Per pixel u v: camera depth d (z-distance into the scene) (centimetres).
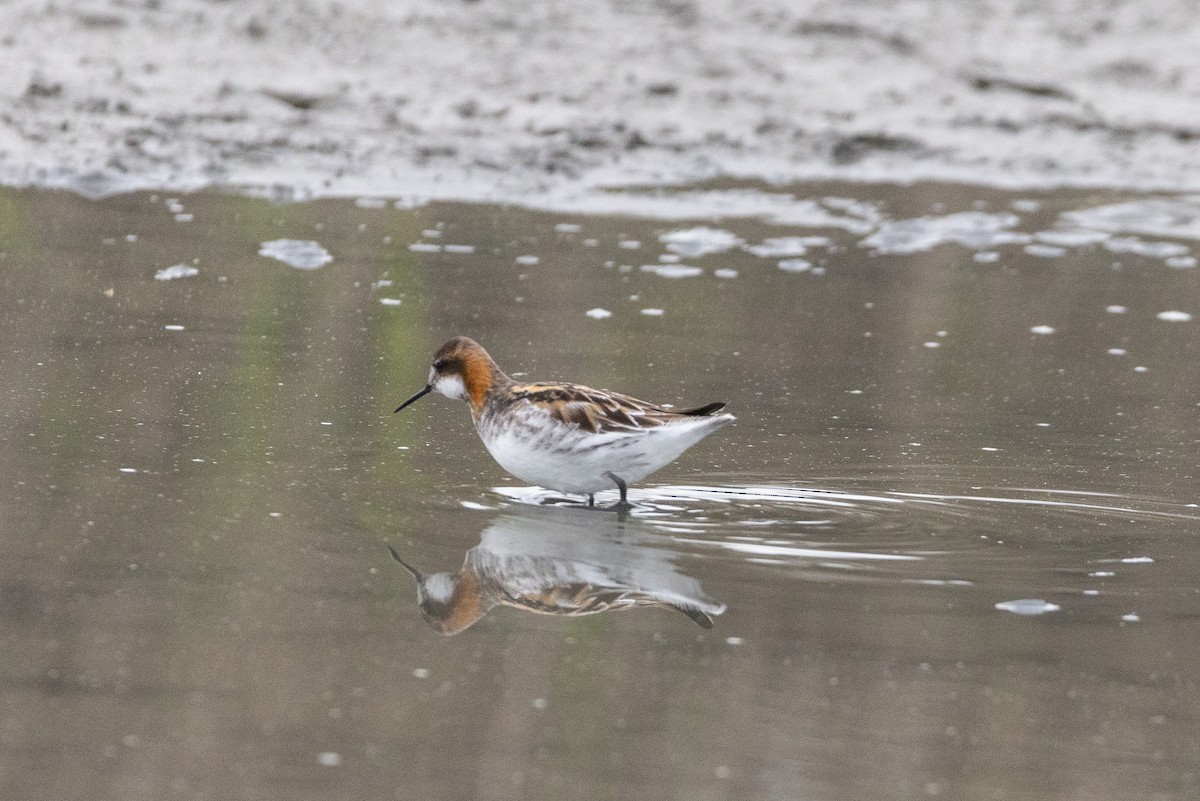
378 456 1214
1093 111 2470
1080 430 1344
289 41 2425
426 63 2402
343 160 2112
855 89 2475
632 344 1544
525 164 2147
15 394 1288
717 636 890
